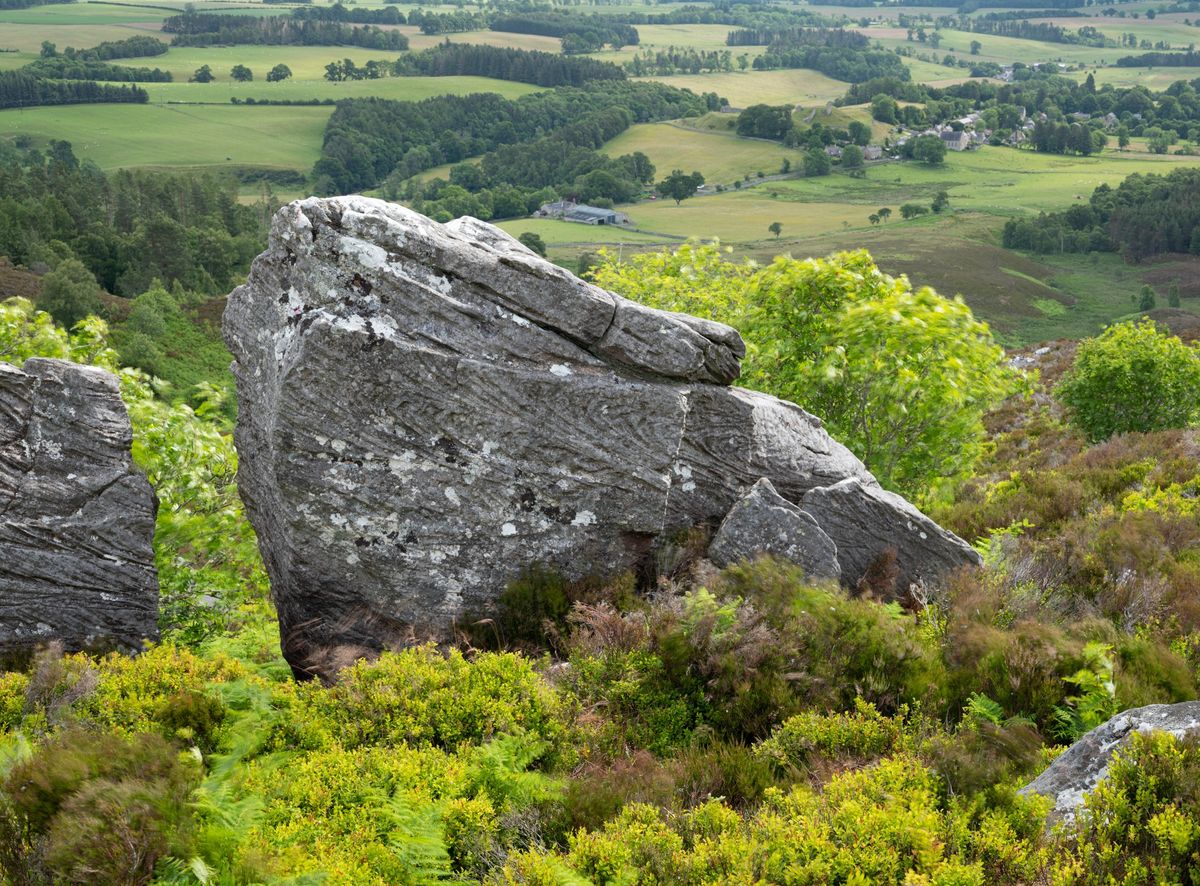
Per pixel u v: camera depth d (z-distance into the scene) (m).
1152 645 7.89
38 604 8.91
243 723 6.86
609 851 5.27
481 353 9.16
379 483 9.07
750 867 5.04
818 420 11.56
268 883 4.89
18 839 5.09
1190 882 4.68
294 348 8.92
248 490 10.39
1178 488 14.68
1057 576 10.20
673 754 7.10
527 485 9.38
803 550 9.70
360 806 5.97
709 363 10.07
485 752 6.45
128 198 195.62
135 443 12.66
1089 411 25.36
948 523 14.20
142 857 4.89
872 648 7.94
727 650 7.89
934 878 4.77
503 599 9.34
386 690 7.24
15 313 14.02
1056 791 5.68
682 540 10.02
